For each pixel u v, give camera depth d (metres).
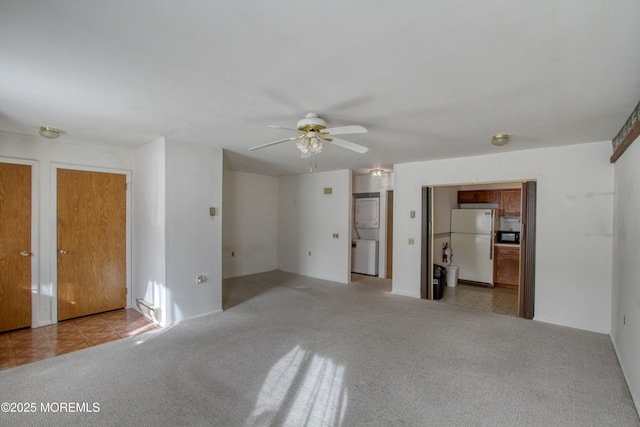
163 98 2.40
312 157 4.81
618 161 3.26
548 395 2.42
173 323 3.86
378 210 6.85
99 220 4.19
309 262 6.75
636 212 2.47
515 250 5.83
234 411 2.19
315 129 2.67
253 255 6.97
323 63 1.83
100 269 4.21
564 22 1.41
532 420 2.13
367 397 2.37
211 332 3.61
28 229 3.67
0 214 3.49
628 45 1.59
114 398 2.33
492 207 6.45
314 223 6.66
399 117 2.79
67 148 3.92
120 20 1.42
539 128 3.11
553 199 3.91
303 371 2.74
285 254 7.25
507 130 3.19
